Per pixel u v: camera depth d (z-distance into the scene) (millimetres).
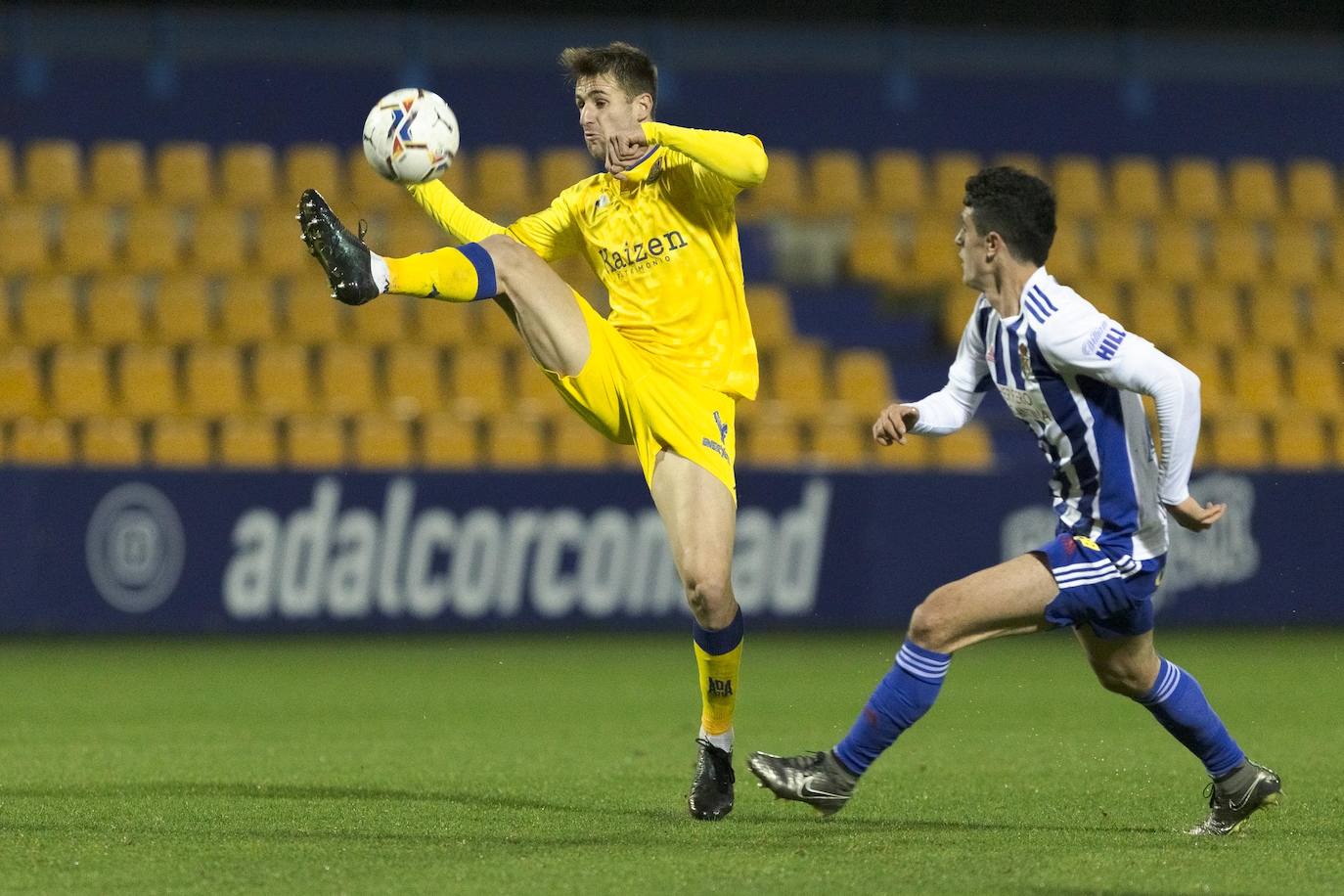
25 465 47656
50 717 32969
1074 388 17922
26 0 69312
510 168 66688
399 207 65875
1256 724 31906
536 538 50062
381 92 68438
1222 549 53562
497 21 71500
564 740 29406
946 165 71188
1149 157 74188
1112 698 36750
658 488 20359
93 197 63594
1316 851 17781
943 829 19391
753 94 71562
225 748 28141
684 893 15195
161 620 48156
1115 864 16859
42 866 16641
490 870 16391
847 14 76125
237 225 63219
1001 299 18266
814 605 51594
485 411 59000
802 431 59750
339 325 61031
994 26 76875
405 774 24750
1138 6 77625
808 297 66875
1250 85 75188
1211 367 65125
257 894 15172
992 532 52719
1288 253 71375
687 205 20656
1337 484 54219
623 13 75312
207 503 48531
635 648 47906
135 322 59656
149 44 66812
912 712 18188
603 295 64125
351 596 49188
